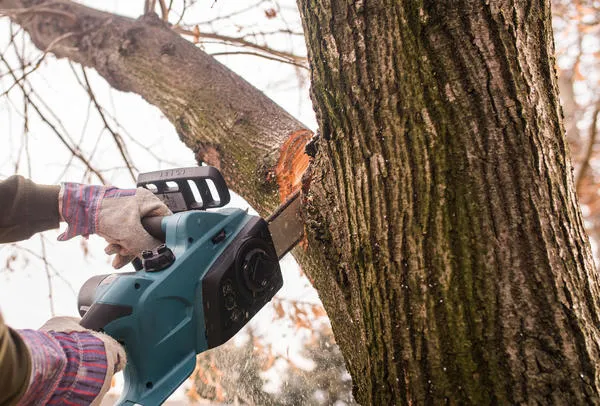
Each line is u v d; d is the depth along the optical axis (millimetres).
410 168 1274
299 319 3162
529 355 1147
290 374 2957
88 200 1470
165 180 1605
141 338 1307
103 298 1275
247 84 2598
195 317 1409
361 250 1357
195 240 1438
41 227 1477
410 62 1276
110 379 1125
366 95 1329
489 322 1179
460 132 1241
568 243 1237
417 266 1252
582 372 1136
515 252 1196
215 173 1563
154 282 1332
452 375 1193
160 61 2783
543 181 1239
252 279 1492
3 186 1432
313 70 1440
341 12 1359
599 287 1313
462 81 1249
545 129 1284
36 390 990
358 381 1544
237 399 2936
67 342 1090
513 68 1252
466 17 1258
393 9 1294
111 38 2996
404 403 1246
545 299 1174
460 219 1225
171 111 2623
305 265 1856
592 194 6000
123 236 1463
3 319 877
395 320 1273
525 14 1298
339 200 1440
